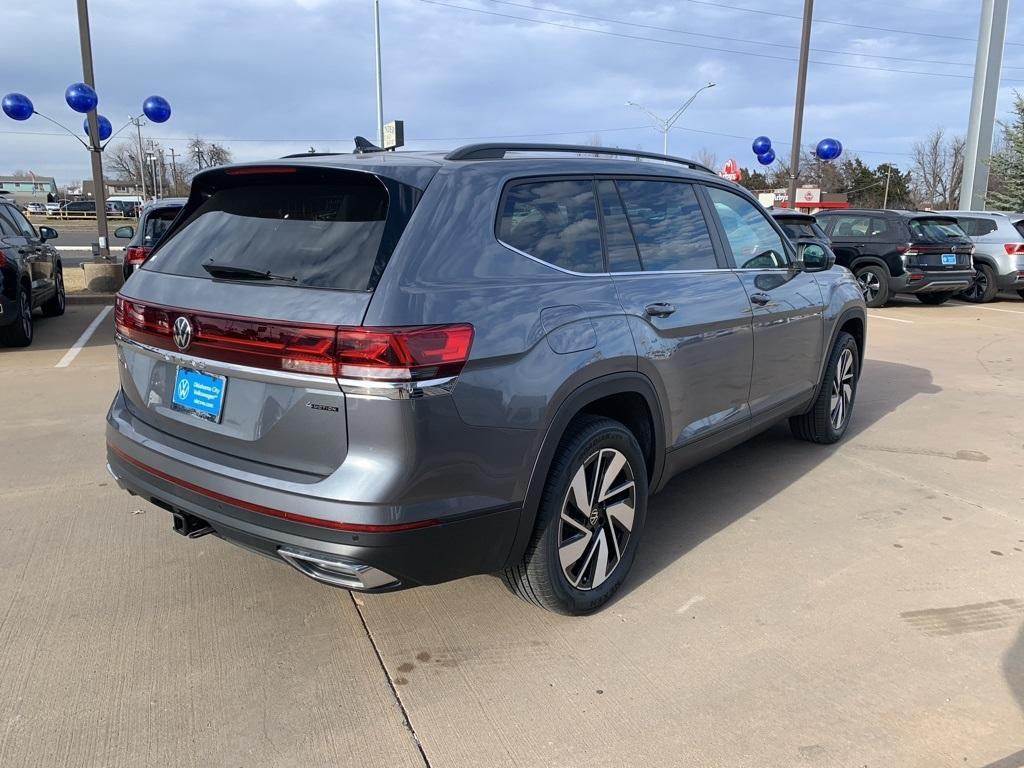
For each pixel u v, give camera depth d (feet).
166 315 9.08
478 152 9.73
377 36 82.53
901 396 22.90
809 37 63.93
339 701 8.45
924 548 12.39
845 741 7.86
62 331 32.81
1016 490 15.03
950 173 232.53
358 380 7.47
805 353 15.28
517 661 9.23
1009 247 48.52
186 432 9.13
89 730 7.89
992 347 32.09
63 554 11.75
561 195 10.05
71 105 45.34
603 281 10.03
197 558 11.71
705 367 11.78
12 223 30.40
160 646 9.41
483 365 8.09
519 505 8.67
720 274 12.43
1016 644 9.67
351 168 8.63
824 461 16.71
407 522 7.70
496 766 7.49
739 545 12.46
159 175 267.80
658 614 10.32
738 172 86.99
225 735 7.87
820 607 10.52
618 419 10.98
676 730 8.02
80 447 16.76
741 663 9.20
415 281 7.84
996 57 71.05
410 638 9.71
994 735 7.97
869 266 46.21
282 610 10.31
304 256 8.44
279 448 8.13
